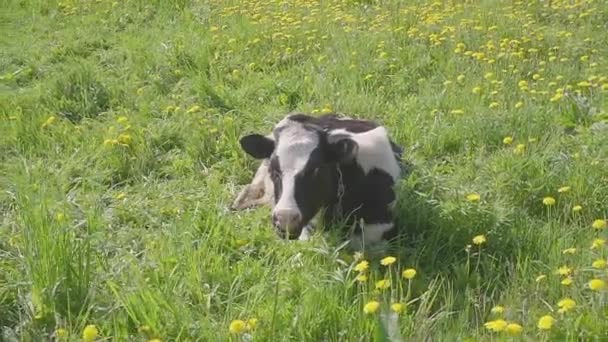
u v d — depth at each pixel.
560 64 12.61
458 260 7.49
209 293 6.66
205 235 7.71
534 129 10.20
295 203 7.56
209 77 13.86
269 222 8.34
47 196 8.74
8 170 10.14
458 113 10.75
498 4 16.69
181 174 10.08
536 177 8.71
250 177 9.97
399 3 17.38
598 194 8.42
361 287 6.68
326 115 9.59
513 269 7.07
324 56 13.55
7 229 8.09
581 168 8.76
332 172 8.02
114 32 17.33
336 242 7.79
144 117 11.73
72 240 7.12
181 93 12.79
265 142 8.41
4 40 17.22
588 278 6.75
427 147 10.13
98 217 8.26
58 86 12.91
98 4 19.50
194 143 10.52
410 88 12.50
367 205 8.12
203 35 15.95
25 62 15.30
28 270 6.70
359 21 15.94
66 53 15.84
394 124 10.91
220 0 18.53
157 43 15.78
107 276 6.80
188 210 8.46
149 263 7.08
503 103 11.18
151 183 9.72
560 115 10.64
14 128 11.27
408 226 8.22
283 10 17.09
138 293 6.44
